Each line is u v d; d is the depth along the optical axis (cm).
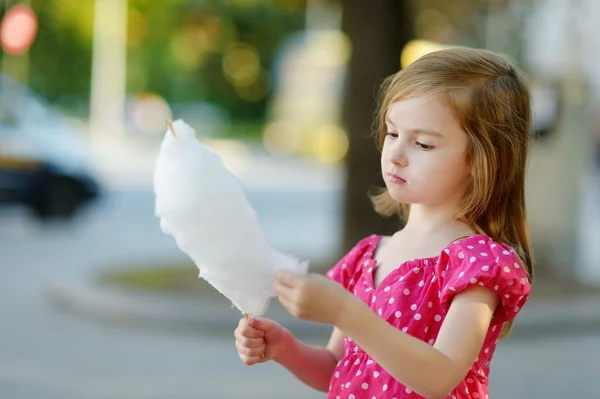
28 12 1997
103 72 5234
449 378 294
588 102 1555
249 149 5456
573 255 1555
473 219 335
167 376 1016
